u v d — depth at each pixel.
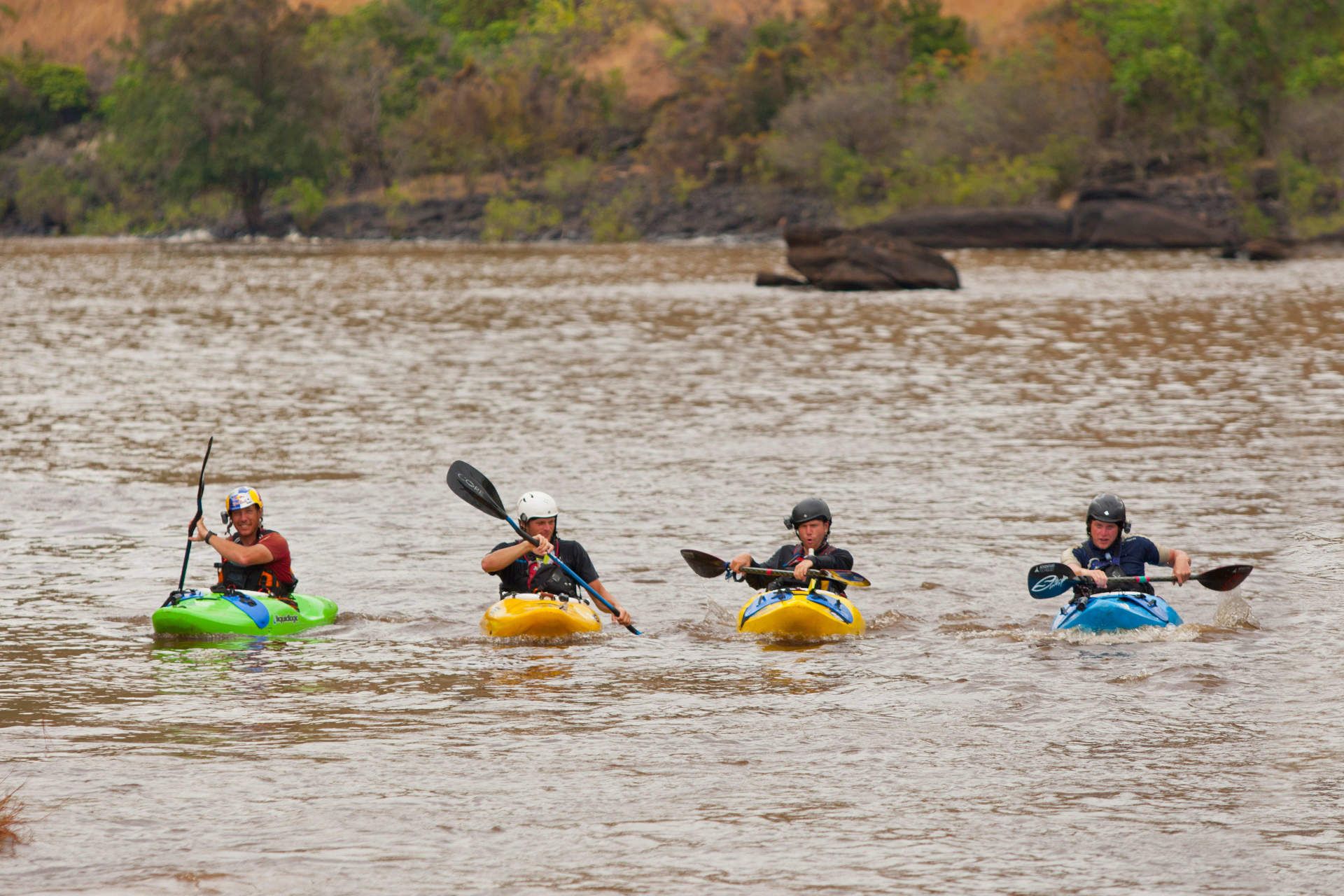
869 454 72.56
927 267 197.62
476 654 38.59
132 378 107.12
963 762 28.83
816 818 25.64
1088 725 31.36
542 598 41.78
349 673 36.44
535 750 29.78
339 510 59.88
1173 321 145.62
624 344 130.25
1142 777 27.77
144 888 22.41
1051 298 178.38
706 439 77.56
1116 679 35.25
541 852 23.98
